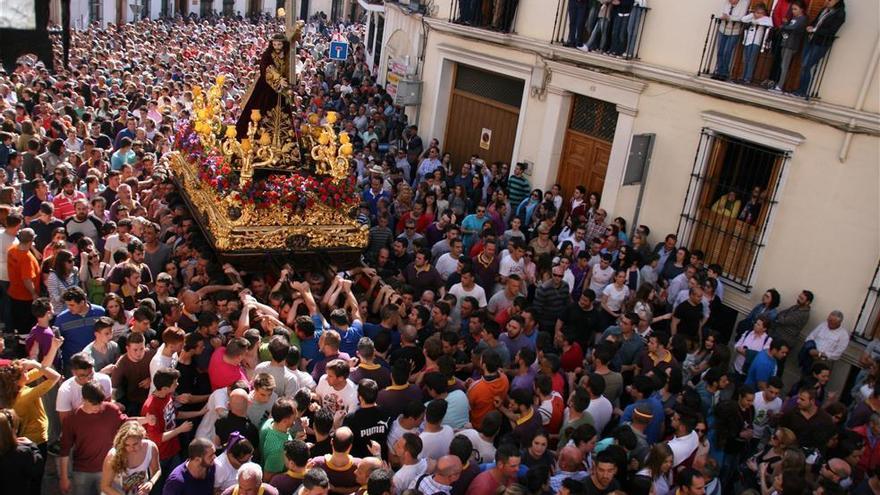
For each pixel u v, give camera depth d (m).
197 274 8.41
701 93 10.39
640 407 6.33
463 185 12.87
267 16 45.50
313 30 40.03
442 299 8.42
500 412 6.50
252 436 5.63
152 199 10.76
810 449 6.72
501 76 14.29
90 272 8.15
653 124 11.11
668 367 7.44
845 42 8.92
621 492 5.25
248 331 6.55
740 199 10.23
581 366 8.02
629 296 9.42
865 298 8.79
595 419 6.56
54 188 10.12
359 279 9.44
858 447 6.76
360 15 50.97
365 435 5.84
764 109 9.70
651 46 11.16
